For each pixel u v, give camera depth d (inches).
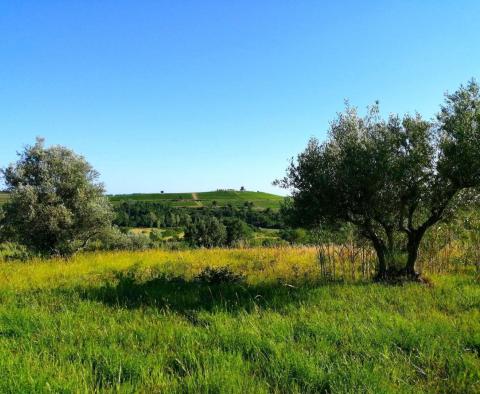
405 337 264.4
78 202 898.7
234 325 296.0
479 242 546.3
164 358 239.8
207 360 226.2
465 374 214.2
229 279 467.5
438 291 406.9
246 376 207.6
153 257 732.0
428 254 540.1
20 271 586.9
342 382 203.3
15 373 202.5
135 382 207.2
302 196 473.1
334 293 402.9
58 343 264.2
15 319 313.1
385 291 403.5
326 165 462.6
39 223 863.1
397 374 217.5
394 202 461.7
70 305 370.3
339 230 531.5
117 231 989.2
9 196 886.4
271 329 282.0
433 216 460.8
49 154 913.5
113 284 461.4
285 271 551.2
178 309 355.3
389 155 438.0
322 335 271.9
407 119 449.7
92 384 202.1
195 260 676.1
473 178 420.8
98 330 284.8
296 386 198.4
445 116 437.1
